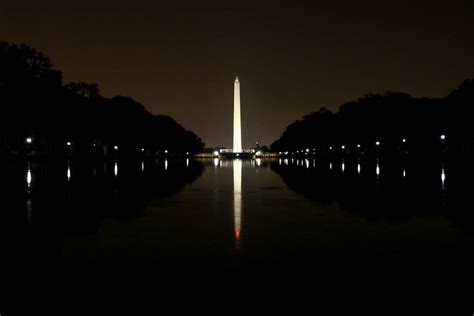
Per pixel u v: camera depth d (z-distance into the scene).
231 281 18.00
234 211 37.41
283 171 101.62
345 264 20.36
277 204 41.88
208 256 21.84
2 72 105.62
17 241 25.12
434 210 36.75
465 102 127.38
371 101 183.88
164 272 19.19
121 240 25.45
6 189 51.91
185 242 25.00
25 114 113.94
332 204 41.56
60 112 129.50
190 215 35.09
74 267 19.92
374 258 21.41
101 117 159.50
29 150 147.88
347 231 28.12
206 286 17.41
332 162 146.12
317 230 28.52
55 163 111.88
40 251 22.81
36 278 18.38
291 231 28.19
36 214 34.78
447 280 18.06
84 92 154.50
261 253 22.42
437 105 156.00
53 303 15.72
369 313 14.91
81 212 36.25
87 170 89.06
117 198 45.97
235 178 78.38
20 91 109.81
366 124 177.00
